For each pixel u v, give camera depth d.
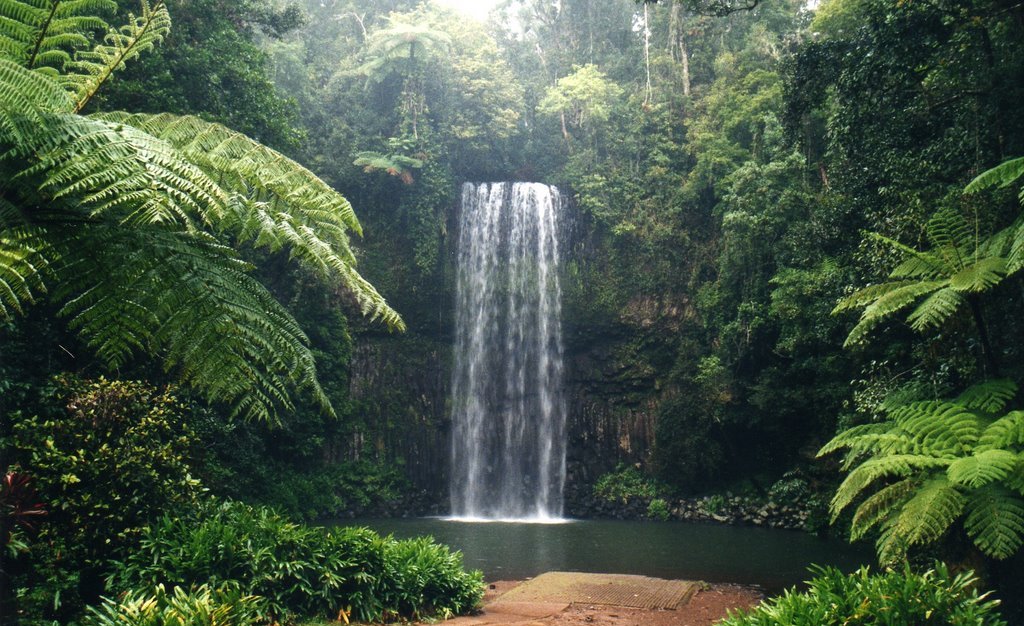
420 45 29.17
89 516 7.12
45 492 7.01
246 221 3.26
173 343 3.38
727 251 23.81
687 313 26.69
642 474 25.91
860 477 6.62
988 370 8.66
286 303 23.05
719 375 23.83
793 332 20.69
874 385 11.69
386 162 26.84
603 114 29.61
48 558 6.60
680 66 31.86
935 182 11.25
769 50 28.38
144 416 8.35
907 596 4.89
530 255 28.61
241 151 3.44
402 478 25.94
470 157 30.48
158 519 7.65
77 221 2.97
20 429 7.39
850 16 21.56
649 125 29.89
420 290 27.84
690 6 14.54
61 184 2.84
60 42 3.14
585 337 27.89
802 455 21.59
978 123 10.84
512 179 31.12
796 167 22.77
